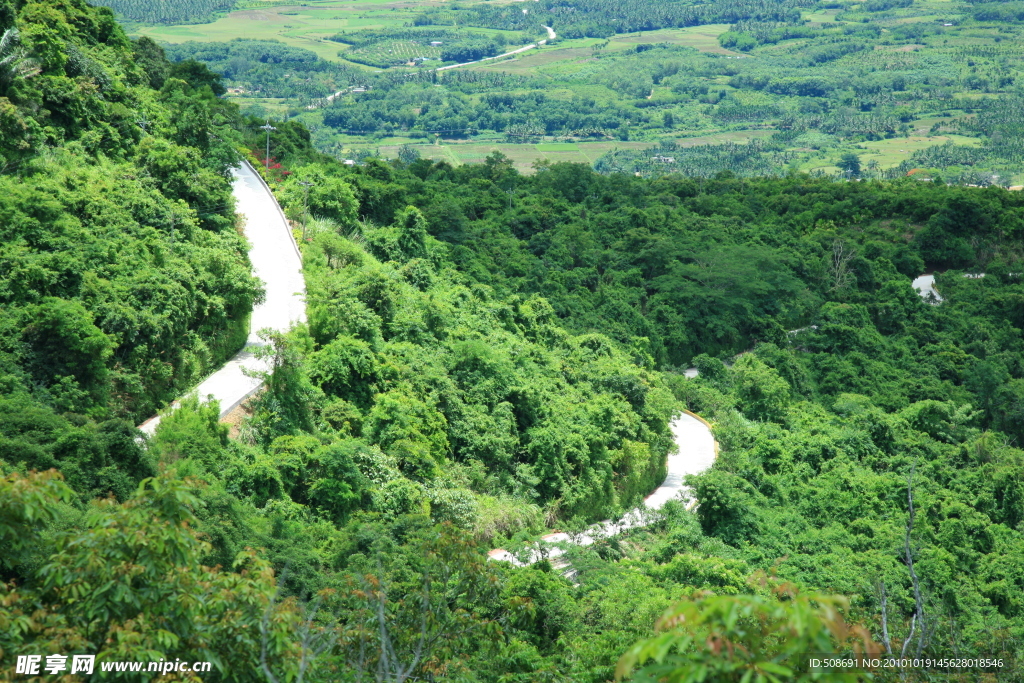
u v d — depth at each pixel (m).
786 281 118.75
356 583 26.70
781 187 165.12
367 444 48.03
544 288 102.94
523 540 45.66
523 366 67.44
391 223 95.88
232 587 17.70
